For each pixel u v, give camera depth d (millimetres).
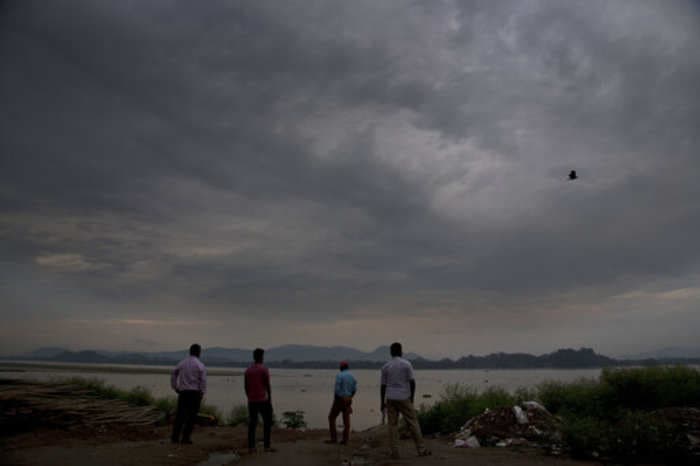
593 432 9367
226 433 13906
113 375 84688
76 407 13172
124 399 16688
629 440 8906
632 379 13883
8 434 11086
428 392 55062
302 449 10828
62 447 9695
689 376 14023
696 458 8312
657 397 13336
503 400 14812
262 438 13070
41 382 15023
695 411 10516
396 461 9008
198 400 11320
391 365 9727
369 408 33250
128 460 8523
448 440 12383
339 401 11984
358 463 8938
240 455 9875
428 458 9227
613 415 12320
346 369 12195
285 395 49281
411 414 9547
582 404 14000
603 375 14852
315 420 25016
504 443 10898
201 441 11859
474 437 11414
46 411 12383
